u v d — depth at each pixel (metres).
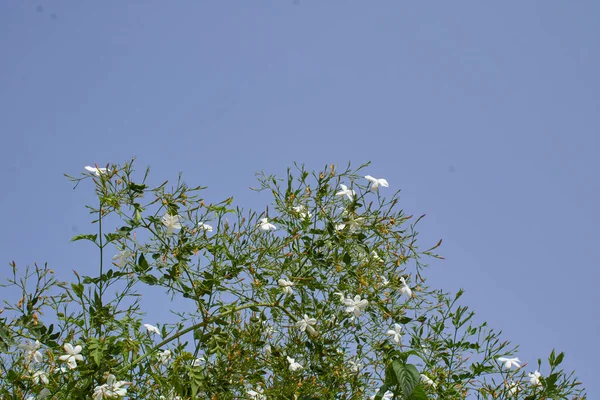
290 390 4.84
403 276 5.12
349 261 4.93
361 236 4.95
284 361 4.93
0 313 4.04
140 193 4.48
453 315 5.09
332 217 5.04
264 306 4.94
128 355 4.41
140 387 4.41
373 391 5.07
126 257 4.50
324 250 5.12
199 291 4.63
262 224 4.85
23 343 4.16
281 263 5.02
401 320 5.12
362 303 4.73
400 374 3.63
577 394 4.62
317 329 5.08
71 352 4.10
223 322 4.57
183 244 4.62
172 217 4.51
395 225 5.00
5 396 4.13
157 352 4.55
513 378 4.79
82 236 4.33
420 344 5.08
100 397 4.06
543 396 4.53
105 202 4.39
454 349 5.05
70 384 4.08
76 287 4.26
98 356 3.97
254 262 4.89
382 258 5.13
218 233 4.69
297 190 5.07
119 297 4.47
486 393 4.84
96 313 4.30
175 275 4.53
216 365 4.75
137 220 4.46
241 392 4.91
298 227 5.03
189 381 4.42
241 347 4.79
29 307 4.24
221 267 4.80
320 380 4.96
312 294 5.14
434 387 4.78
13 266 4.26
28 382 4.18
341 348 5.19
